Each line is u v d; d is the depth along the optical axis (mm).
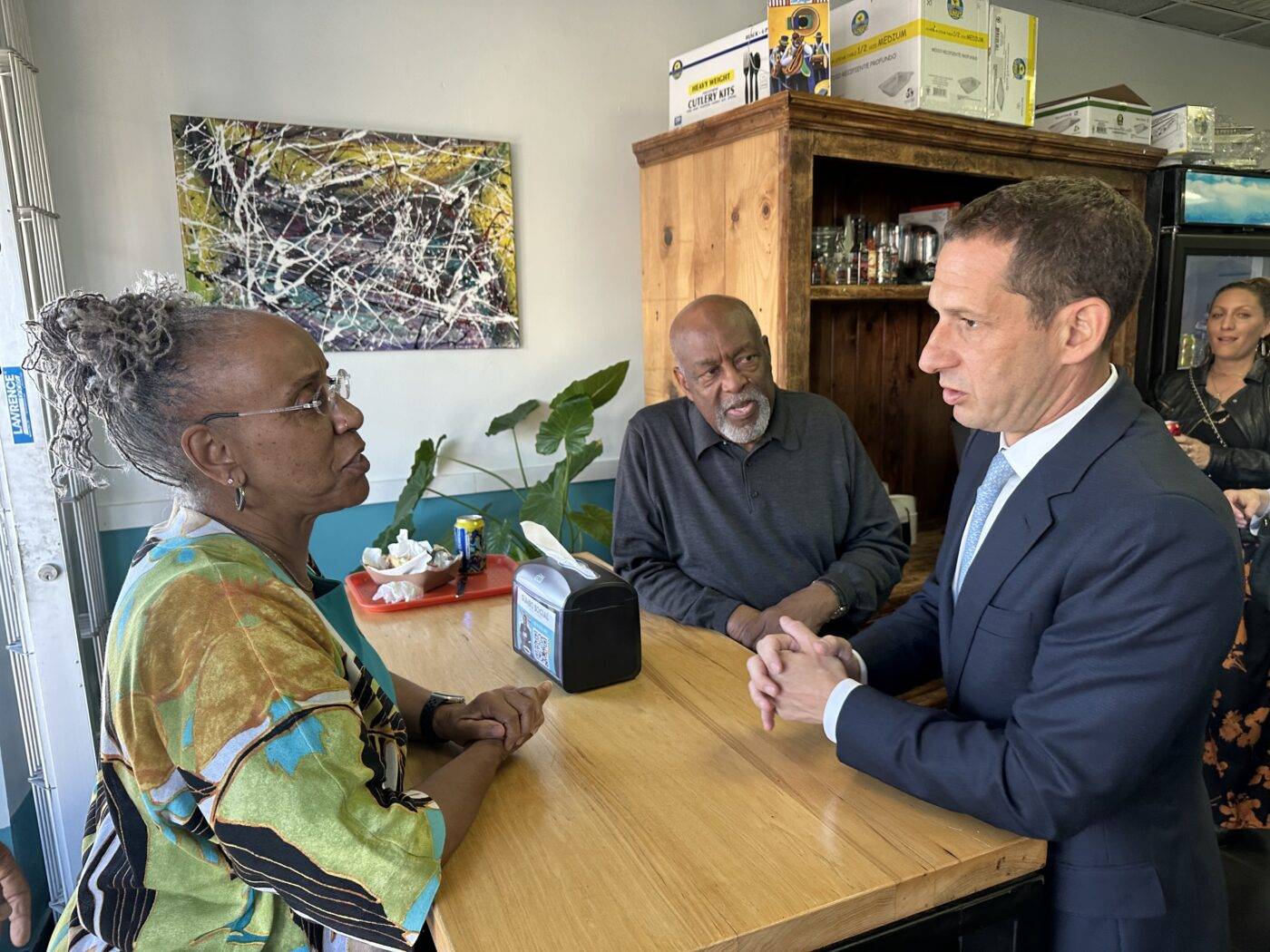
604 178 2859
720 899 765
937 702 2258
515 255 2740
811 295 2279
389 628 1485
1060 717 811
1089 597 821
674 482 1868
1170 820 897
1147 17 3934
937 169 2410
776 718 1136
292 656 750
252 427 850
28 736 1971
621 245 2920
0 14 1832
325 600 1016
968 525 1053
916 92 2221
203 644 735
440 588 1693
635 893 775
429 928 874
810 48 2123
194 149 2266
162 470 871
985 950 858
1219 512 799
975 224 864
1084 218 814
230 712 715
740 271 2334
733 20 3014
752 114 2176
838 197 2861
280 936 838
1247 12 3875
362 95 2473
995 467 1005
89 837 894
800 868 806
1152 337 2945
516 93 2684
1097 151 2678
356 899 721
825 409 1940
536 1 2674
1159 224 2883
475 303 2691
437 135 2568
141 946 810
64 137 2148
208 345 834
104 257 2223
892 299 2777
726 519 1831
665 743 1066
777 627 1600
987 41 2328
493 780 981
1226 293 2484
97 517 2254
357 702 890
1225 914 963
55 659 1928
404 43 2508
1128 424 881
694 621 1669
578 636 1207
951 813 901
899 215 2945
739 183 2291
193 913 821
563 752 1049
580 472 2818
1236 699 2166
